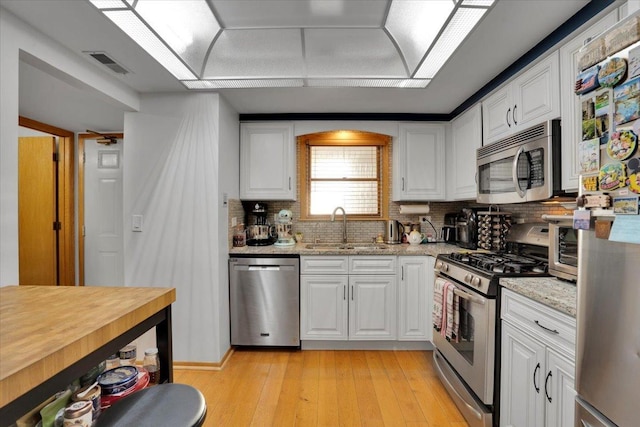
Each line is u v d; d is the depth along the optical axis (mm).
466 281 2039
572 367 1276
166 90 2568
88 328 848
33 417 891
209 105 2617
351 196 3672
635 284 881
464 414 1980
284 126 3248
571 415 1282
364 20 1834
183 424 815
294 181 3283
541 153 1834
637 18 872
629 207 897
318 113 3230
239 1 1670
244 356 2865
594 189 1029
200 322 2625
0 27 1518
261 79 2301
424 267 2916
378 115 3270
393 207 3625
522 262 2121
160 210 2631
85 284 3566
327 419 1997
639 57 868
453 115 3215
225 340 2783
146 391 956
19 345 742
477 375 1879
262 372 2574
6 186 1505
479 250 2896
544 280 1719
